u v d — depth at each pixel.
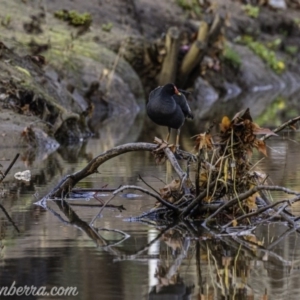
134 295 7.31
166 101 14.67
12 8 25.11
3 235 9.42
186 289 7.47
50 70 21.34
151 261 8.35
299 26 43.09
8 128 17.11
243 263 8.29
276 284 7.63
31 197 11.67
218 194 10.42
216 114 25.89
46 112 18.47
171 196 10.57
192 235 9.46
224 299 7.25
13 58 19.98
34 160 15.29
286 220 10.29
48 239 9.23
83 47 25.91
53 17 26.84
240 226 9.95
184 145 17.75
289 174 13.16
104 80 25.00
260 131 10.02
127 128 21.73
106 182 12.65
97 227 9.85
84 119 19.59
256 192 10.05
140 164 14.62
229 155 10.14
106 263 8.25
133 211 10.76
